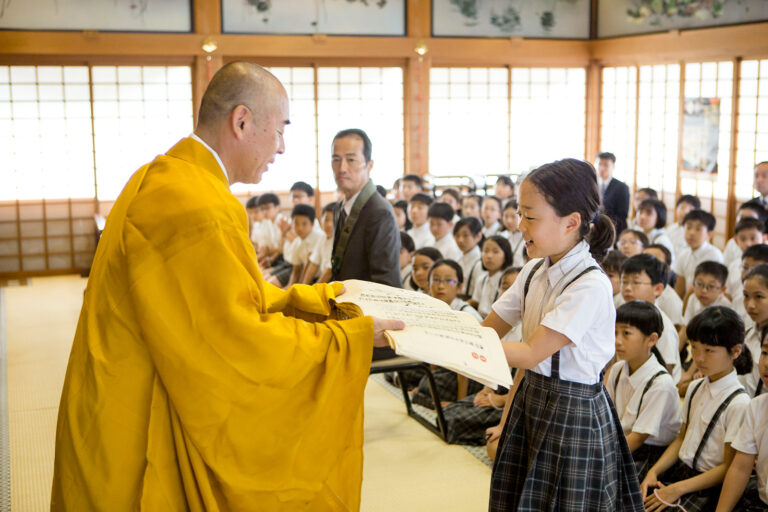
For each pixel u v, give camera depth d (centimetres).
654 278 349
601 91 941
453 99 918
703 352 256
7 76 757
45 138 777
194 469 156
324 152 885
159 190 156
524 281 190
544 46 899
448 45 870
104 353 157
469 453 325
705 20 754
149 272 151
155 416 157
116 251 156
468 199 641
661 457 268
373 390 412
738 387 255
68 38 750
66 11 750
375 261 326
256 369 152
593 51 916
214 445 154
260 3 811
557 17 902
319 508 163
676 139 819
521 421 187
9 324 574
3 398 405
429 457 321
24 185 777
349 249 330
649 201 557
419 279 427
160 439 157
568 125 957
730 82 738
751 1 699
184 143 167
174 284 151
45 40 744
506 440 189
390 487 293
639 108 873
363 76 884
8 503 287
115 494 158
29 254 788
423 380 388
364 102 889
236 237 156
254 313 154
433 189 857
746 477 233
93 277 163
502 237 423
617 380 285
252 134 169
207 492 156
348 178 326
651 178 864
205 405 152
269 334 152
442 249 519
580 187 171
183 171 161
